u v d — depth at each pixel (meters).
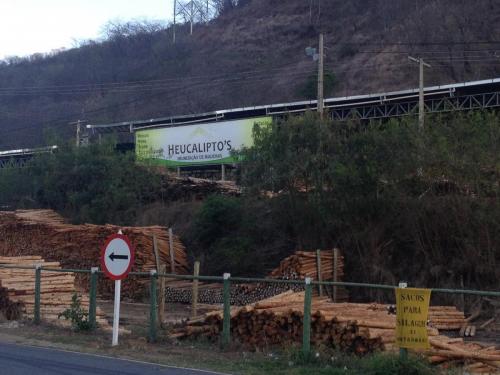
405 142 22.92
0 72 97.88
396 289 10.99
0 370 11.53
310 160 24.56
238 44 84.62
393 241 23.30
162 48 89.44
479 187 21.80
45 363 12.30
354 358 12.23
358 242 23.61
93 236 28.53
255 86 74.38
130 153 36.75
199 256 28.08
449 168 22.16
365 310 14.97
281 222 26.39
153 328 14.97
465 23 65.06
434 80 61.66
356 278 23.47
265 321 14.27
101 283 27.31
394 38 69.81
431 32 66.56
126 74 87.19
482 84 37.00
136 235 27.20
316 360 12.38
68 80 90.69
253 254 26.25
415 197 22.81
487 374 11.56
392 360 11.05
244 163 27.11
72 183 37.31
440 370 11.32
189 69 82.50
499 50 60.88
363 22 76.75
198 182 34.38
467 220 21.56
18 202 41.16
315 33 80.44
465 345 13.31
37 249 30.61
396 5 74.31
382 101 40.28
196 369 12.02
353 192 23.56
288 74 73.38
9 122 86.06
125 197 34.59
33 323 17.39
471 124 22.36
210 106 74.00
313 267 22.84
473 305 20.75
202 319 15.60
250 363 12.56
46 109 86.56
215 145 39.16
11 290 18.52
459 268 21.61
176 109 75.75
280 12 87.69
